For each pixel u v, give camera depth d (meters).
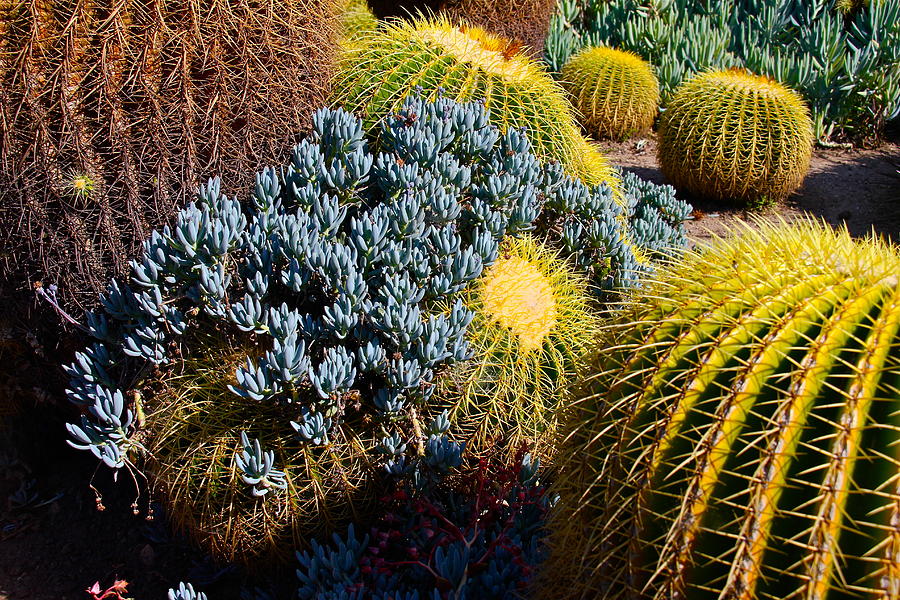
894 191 6.76
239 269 2.65
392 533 2.41
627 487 1.59
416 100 3.38
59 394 3.14
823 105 7.77
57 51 2.41
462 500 2.62
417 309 2.45
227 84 2.69
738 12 9.08
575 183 3.52
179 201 2.70
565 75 7.88
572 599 1.78
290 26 2.81
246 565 2.62
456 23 6.72
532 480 2.58
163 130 2.59
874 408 1.35
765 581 1.37
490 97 3.69
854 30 8.12
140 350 2.51
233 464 2.44
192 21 2.54
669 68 8.12
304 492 2.50
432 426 2.57
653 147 7.81
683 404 1.51
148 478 2.73
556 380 2.80
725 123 6.14
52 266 2.63
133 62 2.49
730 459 1.43
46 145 2.47
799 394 1.37
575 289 3.10
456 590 2.22
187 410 2.56
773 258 1.65
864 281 1.53
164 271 2.47
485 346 2.71
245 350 2.58
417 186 2.84
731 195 6.39
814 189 6.83
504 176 2.98
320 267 2.51
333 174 2.85
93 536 3.10
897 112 7.68
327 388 2.36
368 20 6.17
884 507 1.26
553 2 7.27
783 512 1.35
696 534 1.45
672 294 1.74
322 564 2.35
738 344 1.52
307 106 3.07
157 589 2.85
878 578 1.26
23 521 3.16
